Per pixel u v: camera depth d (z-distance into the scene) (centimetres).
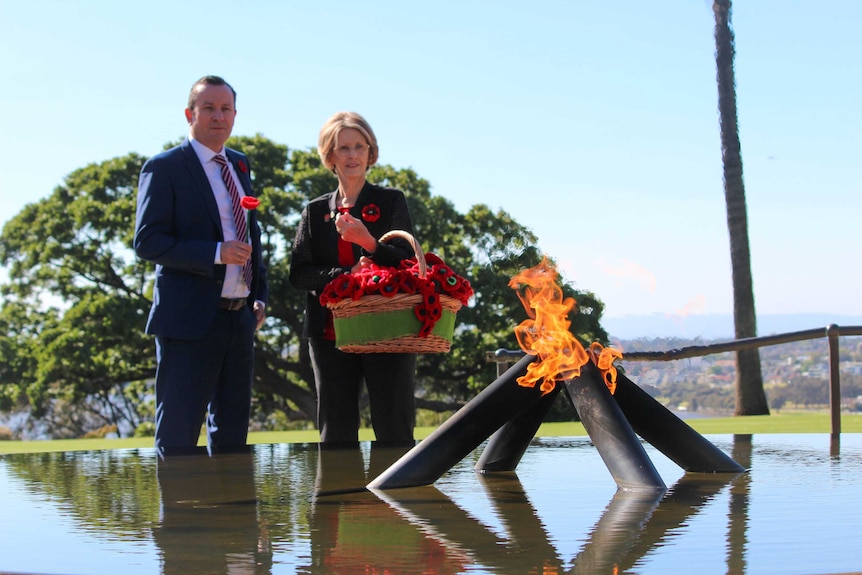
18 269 2825
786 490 222
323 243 405
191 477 271
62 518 193
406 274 346
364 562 140
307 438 1016
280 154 2844
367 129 408
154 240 389
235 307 409
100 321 2709
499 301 2705
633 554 144
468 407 253
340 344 356
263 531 171
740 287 1775
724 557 141
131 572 136
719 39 1838
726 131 1805
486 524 176
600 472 275
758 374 1741
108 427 3247
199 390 396
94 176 2814
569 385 254
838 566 133
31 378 2828
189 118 417
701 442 266
